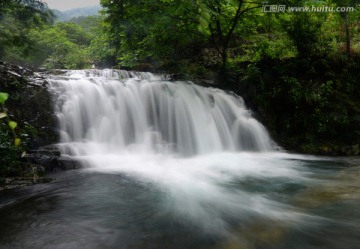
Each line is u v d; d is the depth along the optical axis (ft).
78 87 26.61
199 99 30.91
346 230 11.68
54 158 19.95
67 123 24.64
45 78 26.73
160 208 14.16
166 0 31.60
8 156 17.80
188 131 29.25
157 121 28.76
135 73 38.93
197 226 12.23
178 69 42.22
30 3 23.91
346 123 29.09
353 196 15.51
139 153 25.88
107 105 27.09
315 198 15.44
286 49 34.78
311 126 30.22
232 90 35.09
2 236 11.18
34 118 22.94
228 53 43.50
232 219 12.92
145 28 33.53
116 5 30.71
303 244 10.64
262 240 10.97
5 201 14.66
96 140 25.61
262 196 16.07
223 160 25.43
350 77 31.40
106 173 19.90
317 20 32.99
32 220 12.60
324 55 32.32
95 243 10.72
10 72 23.66
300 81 31.91
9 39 25.25
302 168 22.65
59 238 11.05
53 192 16.05
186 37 40.09
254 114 32.89
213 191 16.96
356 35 38.27
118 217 13.05
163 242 10.84
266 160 25.58
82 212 13.53
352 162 24.29
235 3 34.65
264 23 38.47
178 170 21.70
